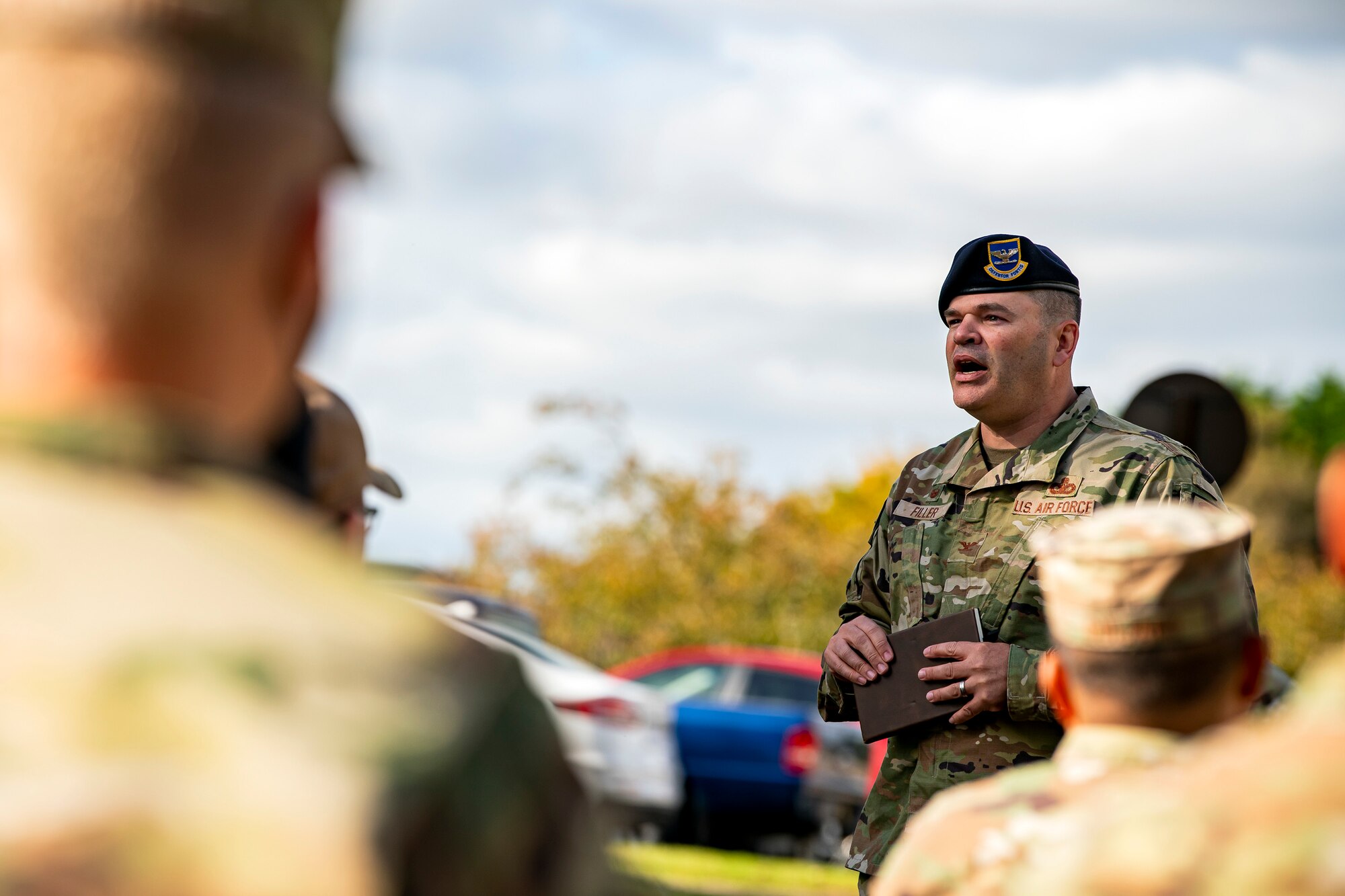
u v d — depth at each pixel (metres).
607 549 37.53
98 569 1.67
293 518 1.88
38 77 1.78
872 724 7.24
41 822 1.49
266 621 1.68
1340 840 2.44
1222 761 2.68
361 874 1.52
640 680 25.55
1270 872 2.48
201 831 1.51
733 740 24.36
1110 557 3.48
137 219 1.78
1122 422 7.47
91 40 1.78
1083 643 3.51
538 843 1.73
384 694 1.67
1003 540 7.26
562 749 1.82
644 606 37.06
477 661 1.79
